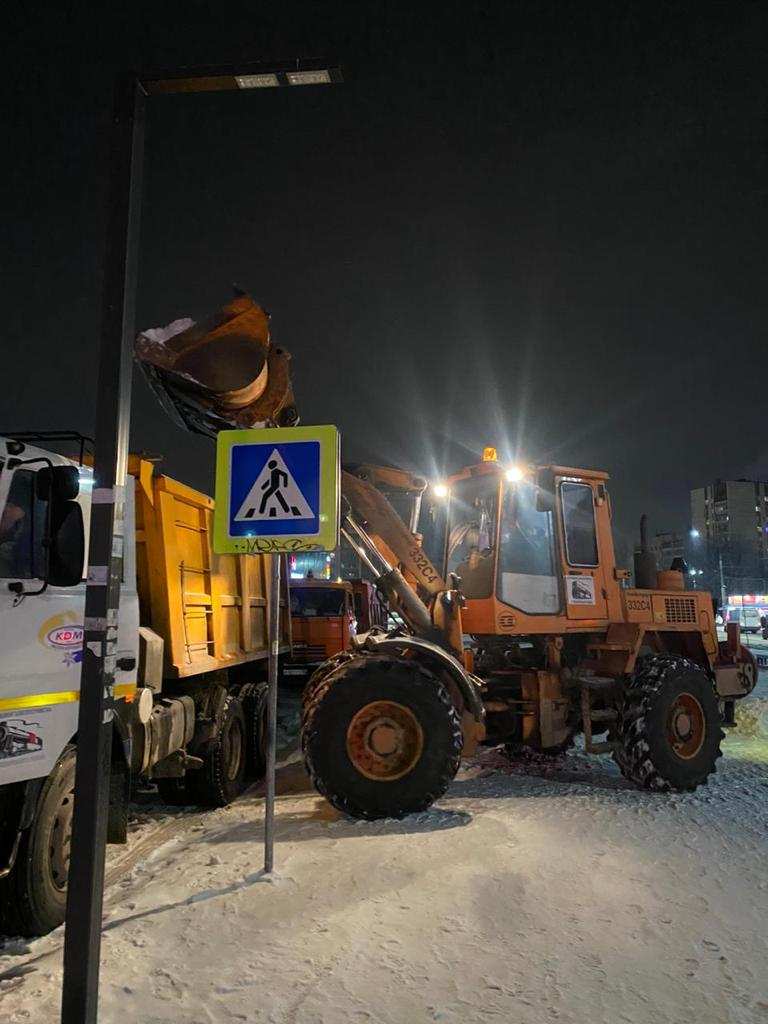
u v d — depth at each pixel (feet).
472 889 14.38
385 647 21.45
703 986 11.29
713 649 29.86
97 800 9.25
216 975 11.23
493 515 26.27
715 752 25.36
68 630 15.07
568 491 27.61
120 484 10.04
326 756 19.77
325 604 53.62
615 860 16.35
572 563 27.07
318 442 15.31
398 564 24.90
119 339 10.20
